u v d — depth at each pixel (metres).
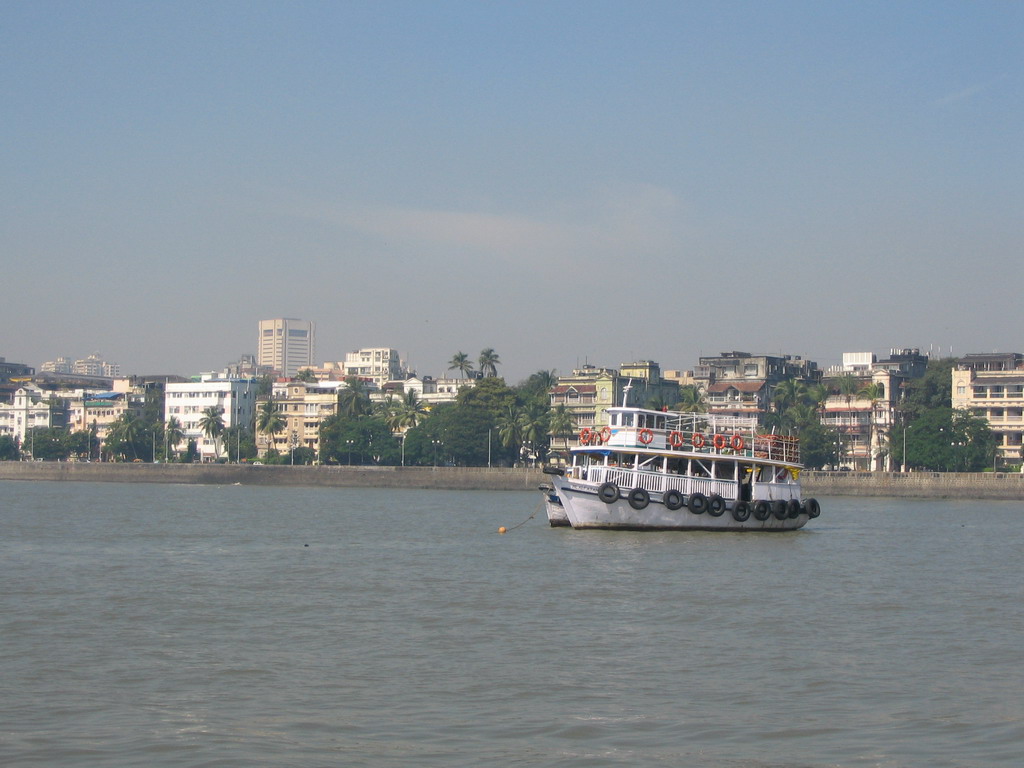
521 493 176.88
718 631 44.47
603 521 82.50
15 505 131.50
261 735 30.44
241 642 42.19
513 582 57.88
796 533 87.50
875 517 115.12
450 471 190.75
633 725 31.50
